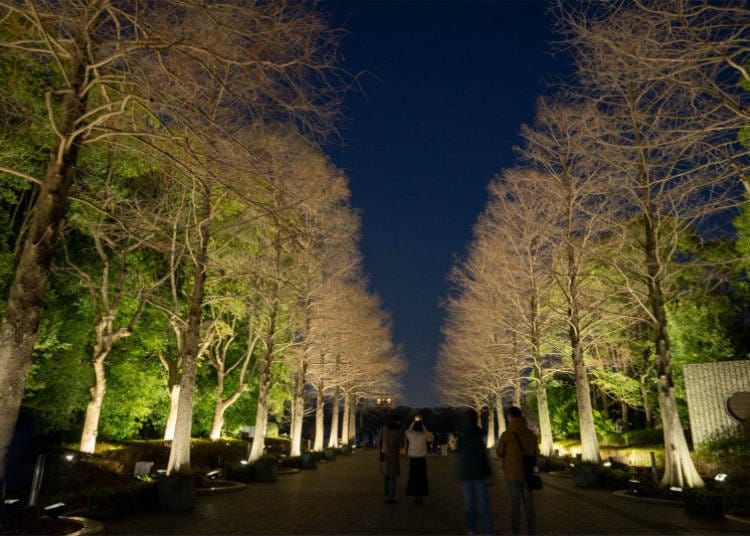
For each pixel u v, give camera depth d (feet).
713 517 30.30
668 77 27.27
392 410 182.91
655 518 30.09
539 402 72.84
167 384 81.41
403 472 63.87
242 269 49.96
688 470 42.93
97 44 24.31
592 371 79.05
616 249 50.21
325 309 76.74
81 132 23.59
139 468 42.37
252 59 21.79
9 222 51.19
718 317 73.97
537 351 72.54
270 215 24.54
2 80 34.91
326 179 54.95
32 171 43.68
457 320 108.06
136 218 38.40
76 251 61.98
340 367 102.89
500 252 76.18
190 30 24.07
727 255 62.44
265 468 50.52
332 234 62.85
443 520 28.09
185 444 43.14
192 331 45.73
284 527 25.91
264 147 27.96
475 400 141.28
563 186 58.70
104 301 52.85
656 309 47.24
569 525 27.32
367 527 25.89
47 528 21.91
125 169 46.55
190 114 22.00
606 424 95.76
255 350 94.27
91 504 27.25
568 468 60.23
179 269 70.18
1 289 48.88
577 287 60.75
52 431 60.39
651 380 86.17
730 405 59.21
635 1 26.53
